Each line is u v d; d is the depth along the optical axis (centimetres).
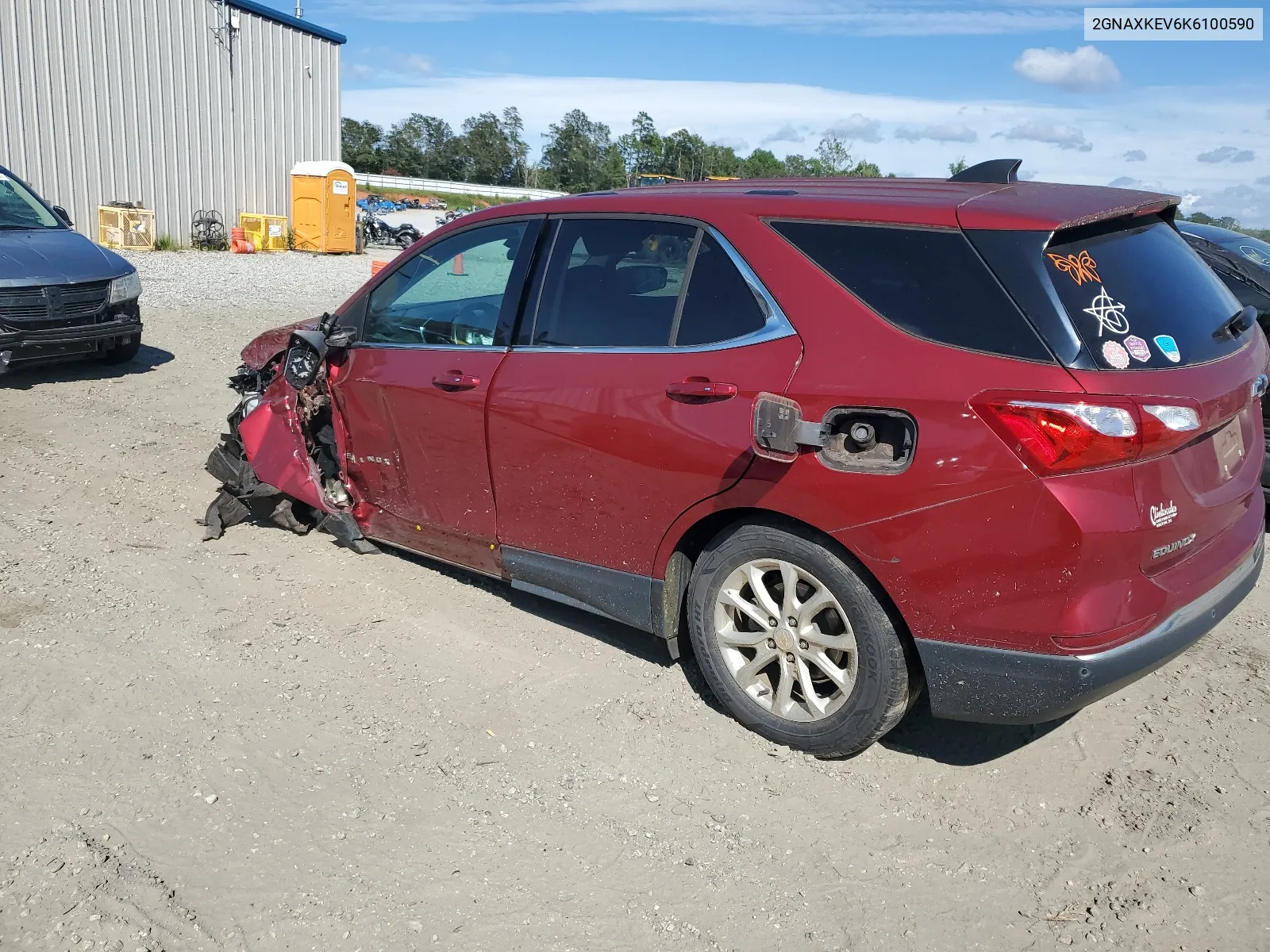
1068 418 284
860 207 337
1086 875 302
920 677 338
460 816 315
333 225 2548
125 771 327
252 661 404
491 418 409
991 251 308
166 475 622
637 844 306
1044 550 291
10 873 279
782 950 267
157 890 275
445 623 445
